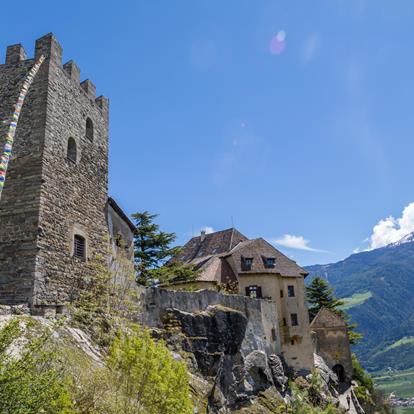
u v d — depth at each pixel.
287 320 35.88
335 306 56.31
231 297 26.45
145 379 10.27
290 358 34.81
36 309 13.72
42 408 6.78
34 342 7.95
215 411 17.81
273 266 37.00
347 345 42.09
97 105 20.12
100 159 19.59
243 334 24.20
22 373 6.65
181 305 21.92
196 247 44.25
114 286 17.69
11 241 14.62
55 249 15.23
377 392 47.44
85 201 17.77
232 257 36.38
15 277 14.16
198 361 20.41
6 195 15.17
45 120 15.87
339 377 41.28
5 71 17.12
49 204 15.30
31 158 15.48
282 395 26.94
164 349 11.92
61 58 17.67
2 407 6.18
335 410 27.53
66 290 15.41
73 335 12.84
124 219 22.64
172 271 33.00
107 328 14.86
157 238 34.16
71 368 9.66
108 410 8.77
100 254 18.20
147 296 20.23
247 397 22.17
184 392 11.09
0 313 12.29
